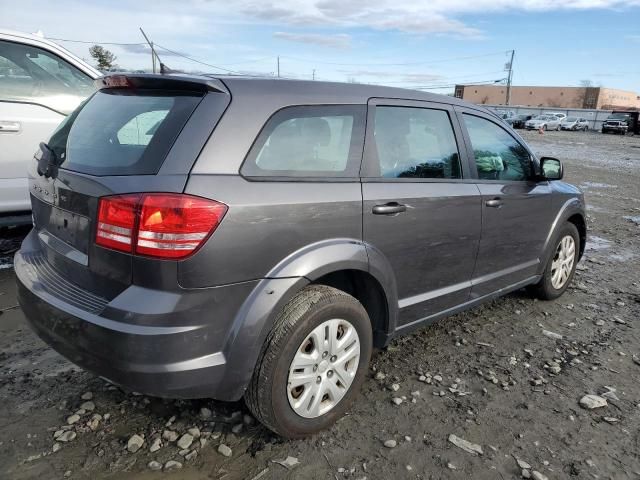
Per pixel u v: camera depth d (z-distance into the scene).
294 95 2.57
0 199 4.66
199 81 2.35
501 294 4.01
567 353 3.70
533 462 2.54
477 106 3.77
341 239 2.61
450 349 3.68
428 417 2.85
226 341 2.27
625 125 41.62
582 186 12.47
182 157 2.18
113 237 2.16
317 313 2.46
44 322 2.42
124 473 2.33
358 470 2.42
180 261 2.09
